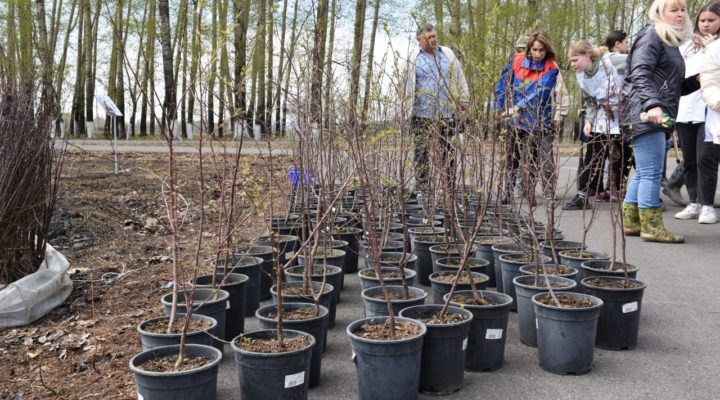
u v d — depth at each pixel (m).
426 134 5.15
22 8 16.81
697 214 7.30
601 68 7.08
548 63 5.96
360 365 2.88
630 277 4.03
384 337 2.97
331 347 3.78
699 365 3.33
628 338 3.57
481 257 5.23
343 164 4.37
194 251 5.89
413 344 2.82
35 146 4.39
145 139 28.17
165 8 15.78
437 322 3.18
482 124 3.88
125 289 4.69
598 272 4.07
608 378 3.21
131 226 6.73
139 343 3.68
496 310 3.30
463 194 4.33
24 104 4.37
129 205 7.58
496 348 3.33
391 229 6.03
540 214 7.86
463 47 3.76
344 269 5.20
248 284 4.44
